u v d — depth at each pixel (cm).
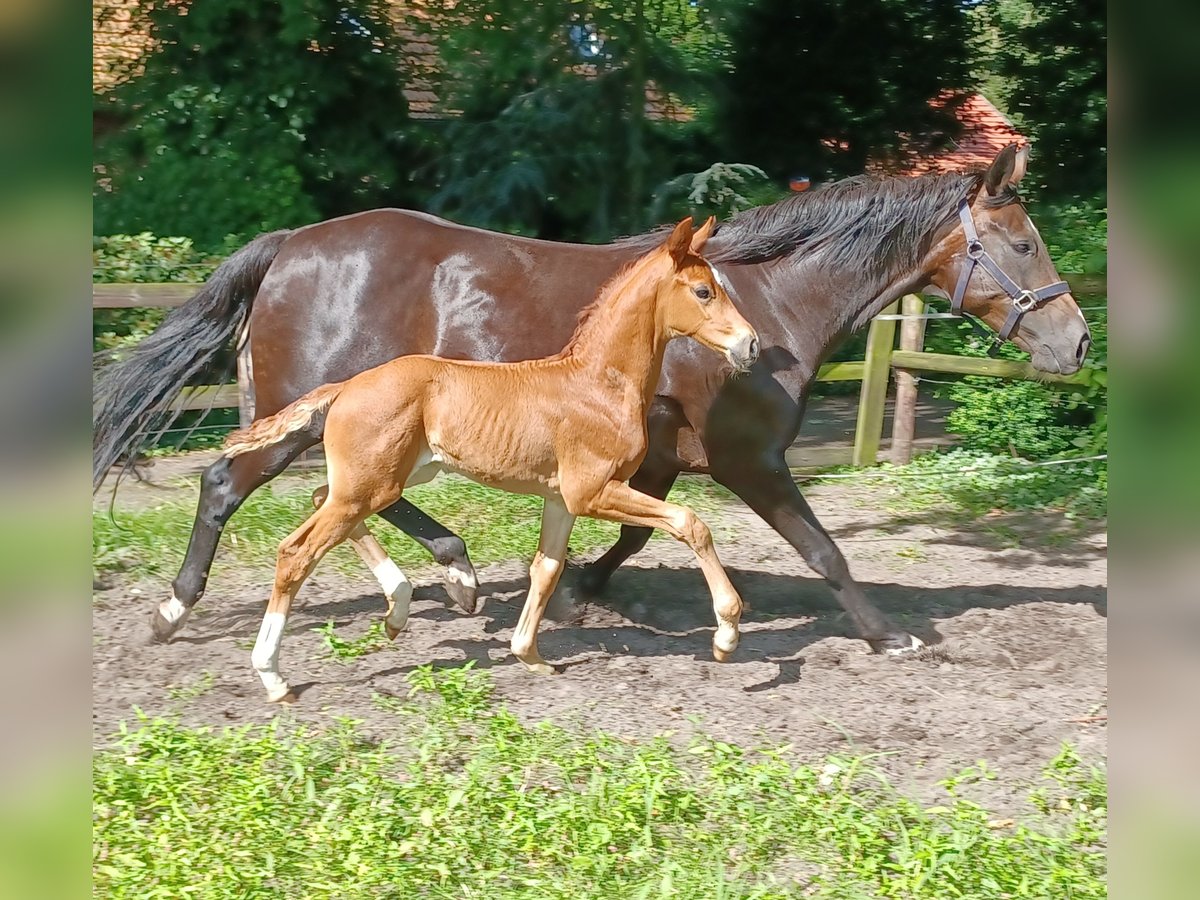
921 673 477
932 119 1326
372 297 479
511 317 474
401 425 412
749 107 1294
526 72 1205
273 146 1156
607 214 1184
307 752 360
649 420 477
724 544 684
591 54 1199
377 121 1227
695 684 457
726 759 360
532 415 421
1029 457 904
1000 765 386
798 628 534
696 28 1279
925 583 619
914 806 340
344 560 607
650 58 1199
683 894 297
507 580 593
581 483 429
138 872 296
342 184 1238
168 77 1173
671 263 421
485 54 1197
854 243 475
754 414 468
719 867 304
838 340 486
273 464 468
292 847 315
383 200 1258
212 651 478
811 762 385
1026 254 474
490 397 420
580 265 482
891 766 384
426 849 315
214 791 341
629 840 325
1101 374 832
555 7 1155
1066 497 802
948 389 1189
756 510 486
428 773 360
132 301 822
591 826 320
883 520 760
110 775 341
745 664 480
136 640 489
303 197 1156
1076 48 1230
